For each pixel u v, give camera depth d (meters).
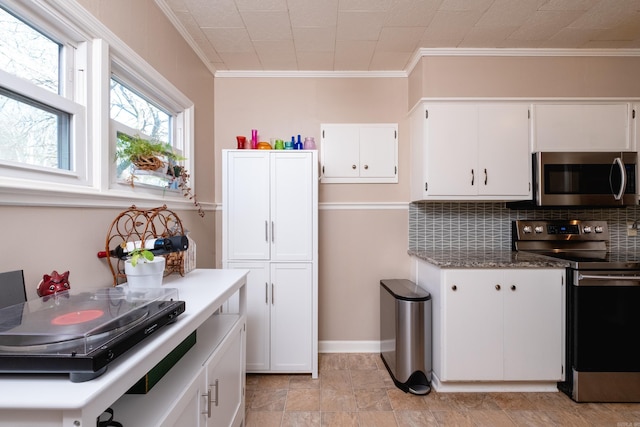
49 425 0.52
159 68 1.64
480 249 2.45
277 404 1.78
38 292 0.89
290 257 2.10
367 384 2.00
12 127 0.90
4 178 0.82
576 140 2.14
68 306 0.80
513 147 2.14
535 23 1.88
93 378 0.57
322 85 2.50
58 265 0.97
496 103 2.15
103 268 1.17
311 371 2.08
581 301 1.76
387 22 1.87
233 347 1.37
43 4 0.95
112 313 0.74
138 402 0.84
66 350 0.58
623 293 1.75
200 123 2.21
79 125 1.12
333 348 2.48
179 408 0.85
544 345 1.84
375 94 2.48
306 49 2.18
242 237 2.10
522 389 1.89
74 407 0.49
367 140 2.50
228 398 1.29
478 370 1.84
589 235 2.38
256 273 2.09
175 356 1.05
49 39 1.05
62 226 0.98
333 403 1.79
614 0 1.67
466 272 1.85
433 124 2.14
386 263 2.51
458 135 2.14
